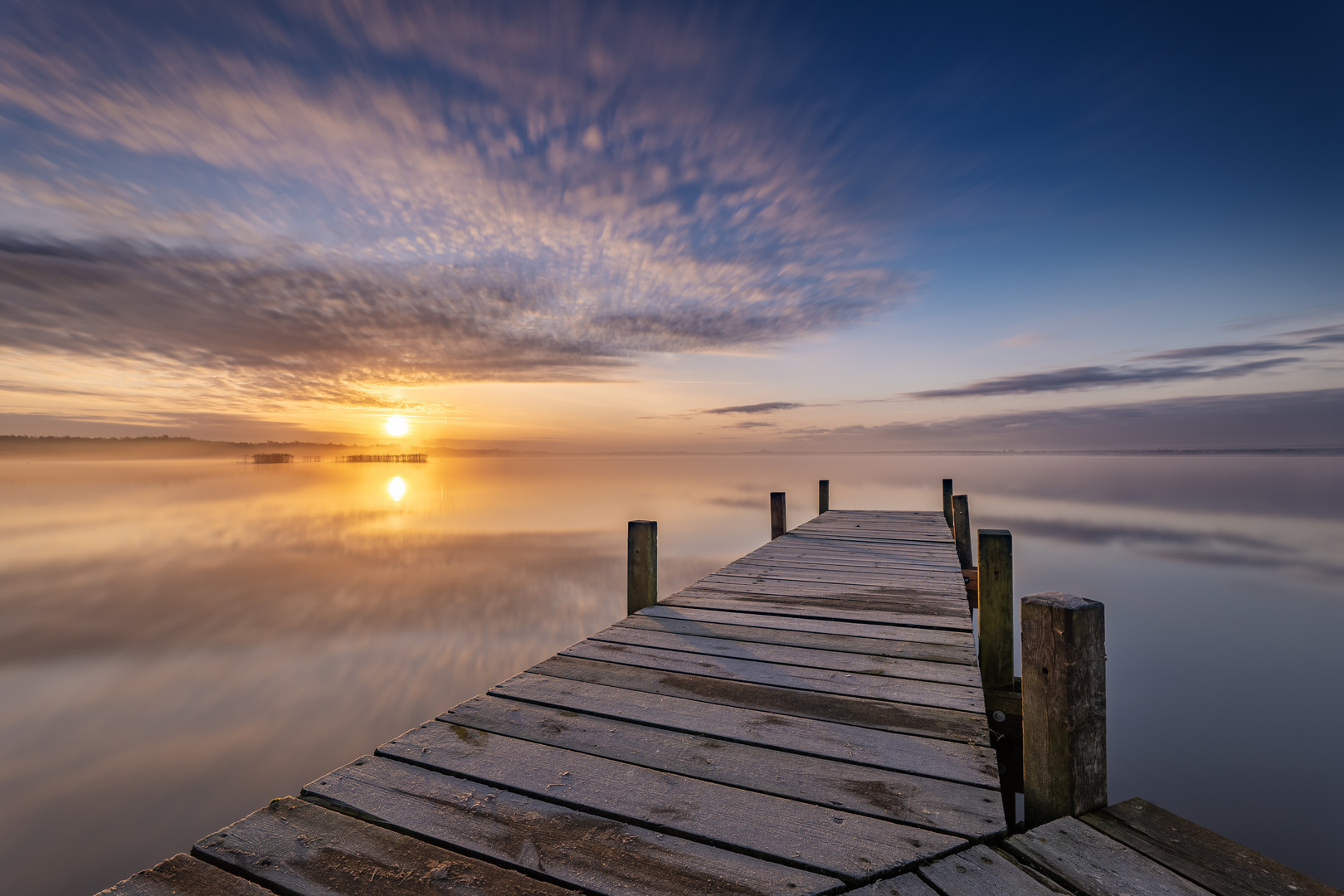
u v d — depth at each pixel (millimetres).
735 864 1580
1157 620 18094
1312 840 7234
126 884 1473
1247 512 55812
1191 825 1759
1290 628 17453
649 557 4320
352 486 86688
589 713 2516
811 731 2346
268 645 14008
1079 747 1848
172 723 10078
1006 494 70938
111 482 102188
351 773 2025
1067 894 1467
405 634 14852
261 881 1496
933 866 1571
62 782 8359
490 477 116125
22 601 18234
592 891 1472
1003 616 3582
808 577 5230
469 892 1462
